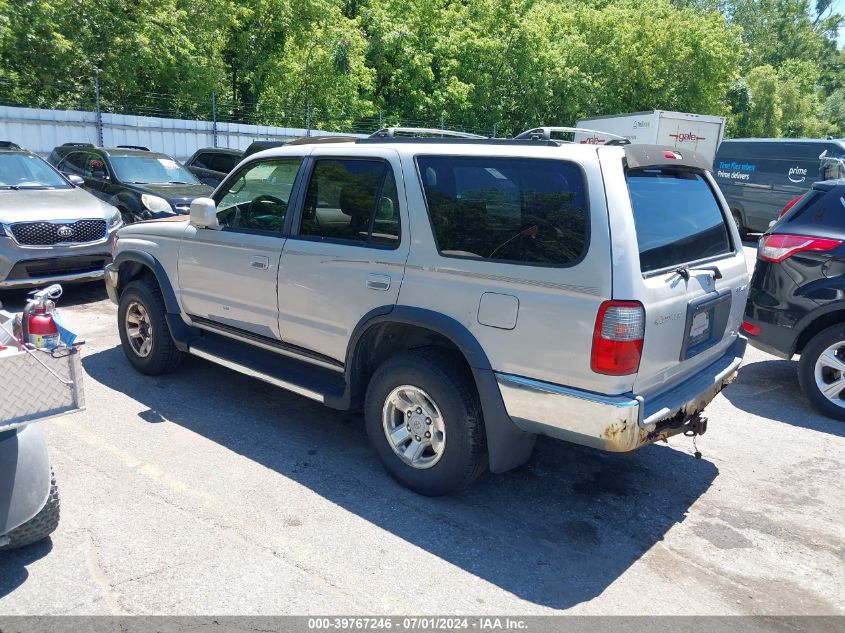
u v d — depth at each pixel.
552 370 3.14
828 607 2.96
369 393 3.85
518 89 28.94
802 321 5.18
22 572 2.97
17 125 15.70
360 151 3.96
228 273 4.61
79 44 18.98
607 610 2.87
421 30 28.36
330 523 3.46
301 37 24.59
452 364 3.54
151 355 5.38
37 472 2.91
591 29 31.98
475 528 3.48
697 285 3.49
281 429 4.62
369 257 3.76
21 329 2.79
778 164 14.94
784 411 5.36
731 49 33.09
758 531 3.57
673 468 4.29
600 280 2.98
